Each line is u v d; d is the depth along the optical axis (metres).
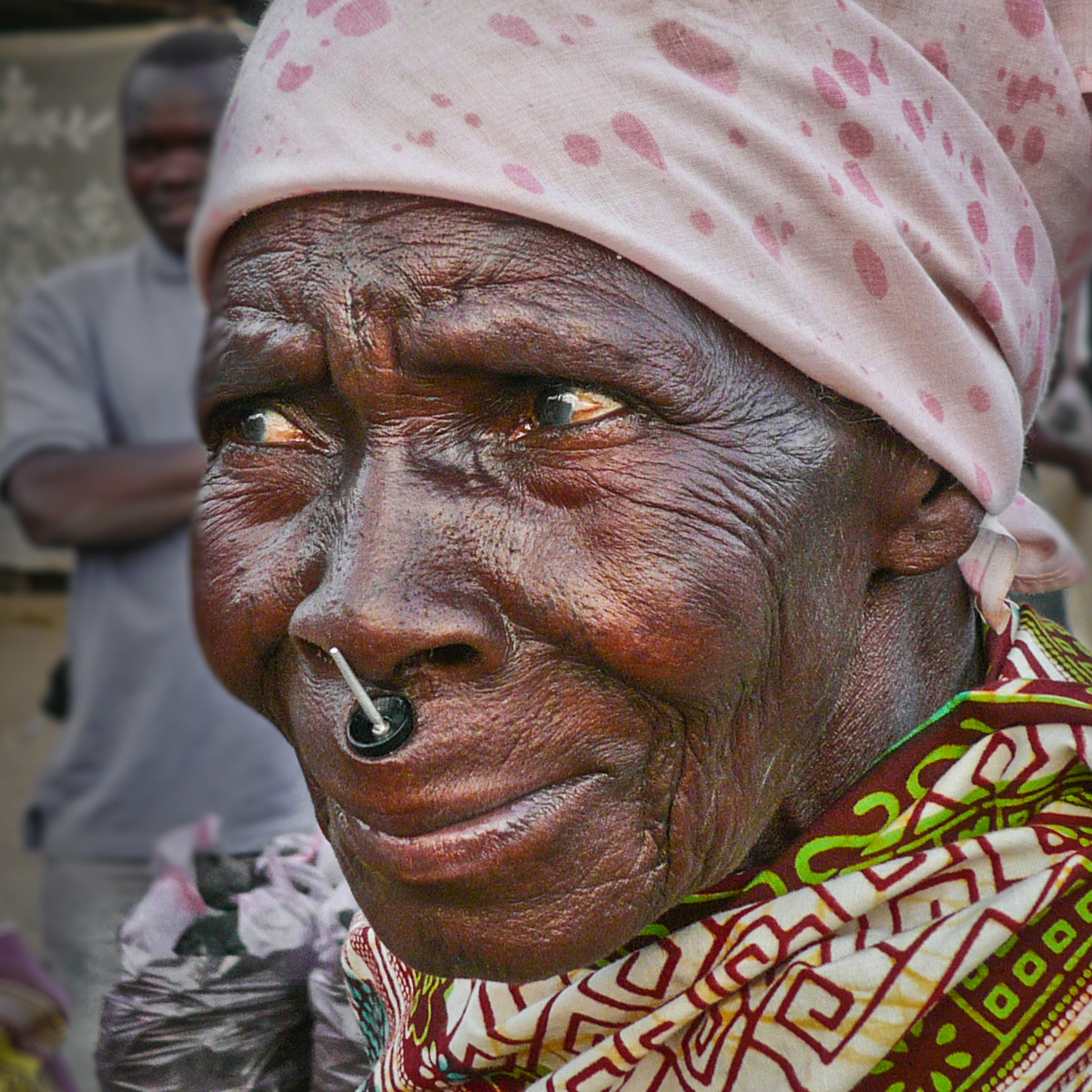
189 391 3.12
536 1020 1.18
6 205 6.20
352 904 1.62
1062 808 1.16
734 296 0.98
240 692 1.13
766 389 1.02
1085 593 1.71
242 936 1.61
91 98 6.22
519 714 0.96
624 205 0.97
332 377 1.01
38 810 3.15
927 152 1.07
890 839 1.14
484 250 0.97
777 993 1.12
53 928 3.08
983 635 1.32
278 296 1.02
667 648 0.96
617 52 0.98
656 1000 1.15
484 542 0.96
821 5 1.03
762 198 1.00
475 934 0.98
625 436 0.98
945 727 1.17
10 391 3.15
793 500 1.02
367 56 1.00
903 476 1.10
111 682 3.10
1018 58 1.12
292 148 1.01
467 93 0.97
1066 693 1.15
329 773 0.98
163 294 3.14
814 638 1.06
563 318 0.96
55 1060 2.32
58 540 3.08
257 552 1.07
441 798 0.95
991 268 1.11
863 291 1.04
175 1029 1.59
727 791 1.03
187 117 3.09
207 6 5.09
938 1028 1.12
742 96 1.01
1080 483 2.49
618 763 0.98
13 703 6.32
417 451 0.99
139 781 3.00
